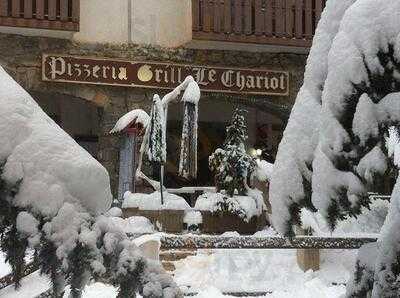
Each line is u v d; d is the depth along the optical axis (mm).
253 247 7391
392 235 3012
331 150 2824
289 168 3029
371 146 2764
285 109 16922
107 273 2072
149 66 15938
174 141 18672
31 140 1974
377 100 2760
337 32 2953
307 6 16344
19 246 1995
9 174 1940
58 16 15023
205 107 19203
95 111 18422
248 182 13086
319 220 9109
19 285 2109
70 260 1990
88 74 15531
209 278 9469
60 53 15523
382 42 2703
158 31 16297
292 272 9648
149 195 12125
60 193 1970
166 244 7059
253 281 9367
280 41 16125
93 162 2025
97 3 15922
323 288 8633
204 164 19094
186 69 16172
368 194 2852
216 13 15742
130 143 13438
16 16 14711
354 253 9938
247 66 16672
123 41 16062
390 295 2967
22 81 15305
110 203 2066
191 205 15102
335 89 2773
